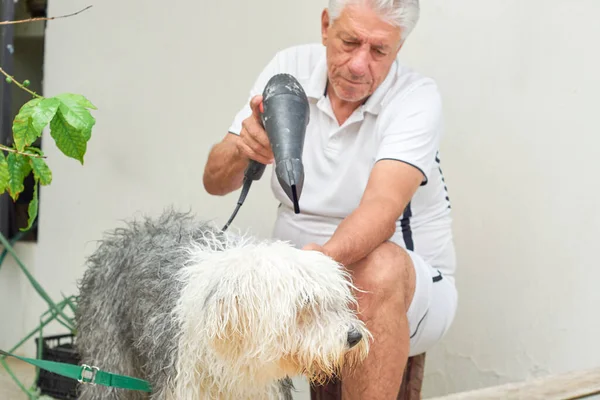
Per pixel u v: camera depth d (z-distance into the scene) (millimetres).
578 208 3066
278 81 2145
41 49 4488
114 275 2307
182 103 3898
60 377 3609
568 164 3082
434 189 2729
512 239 3215
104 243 2471
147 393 2254
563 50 3076
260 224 3689
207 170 2691
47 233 4293
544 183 3135
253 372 1916
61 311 3680
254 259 1864
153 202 3986
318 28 3525
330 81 2512
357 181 2607
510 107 3195
